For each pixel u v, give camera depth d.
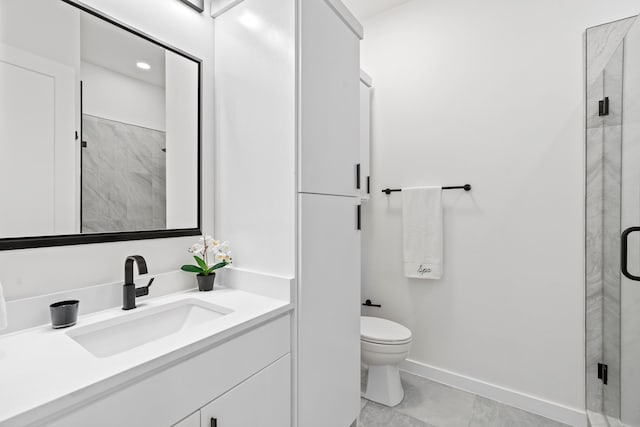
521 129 1.89
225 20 1.48
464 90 2.08
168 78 1.35
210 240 1.39
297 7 1.23
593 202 1.68
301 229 1.25
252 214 1.38
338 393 1.52
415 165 2.27
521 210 1.89
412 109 2.28
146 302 1.22
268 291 1.29
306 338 1.29
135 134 1.24
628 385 1.40
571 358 1.75
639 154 1.27
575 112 1.74
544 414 1.80
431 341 2.21
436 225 2.11
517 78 1.91
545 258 1.83
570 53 1.75
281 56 1.27
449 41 2.14
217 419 0.93
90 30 1.12
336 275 1.50
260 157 1.35
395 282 2.35
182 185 1.41
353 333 1.64
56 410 0.59
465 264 2.08
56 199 1.03
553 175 1.80
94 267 1.12
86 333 0.97
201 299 1.25
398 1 2.31
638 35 1.28
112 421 0.69
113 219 1.18
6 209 0.93
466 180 2.07
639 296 1.27
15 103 0.95
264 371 1.11
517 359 1.91
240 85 1.42
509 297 1.93
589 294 1.70
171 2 1.36
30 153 0.98
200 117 1.46
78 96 1.09
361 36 1.69
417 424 1.73
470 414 1.82
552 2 1.81
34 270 0.98
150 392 0.76
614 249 1.58
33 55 0.98
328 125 1.42
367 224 2.48
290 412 1.24
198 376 0.88
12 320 0.92
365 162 2.31
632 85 1.34
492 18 1.99
